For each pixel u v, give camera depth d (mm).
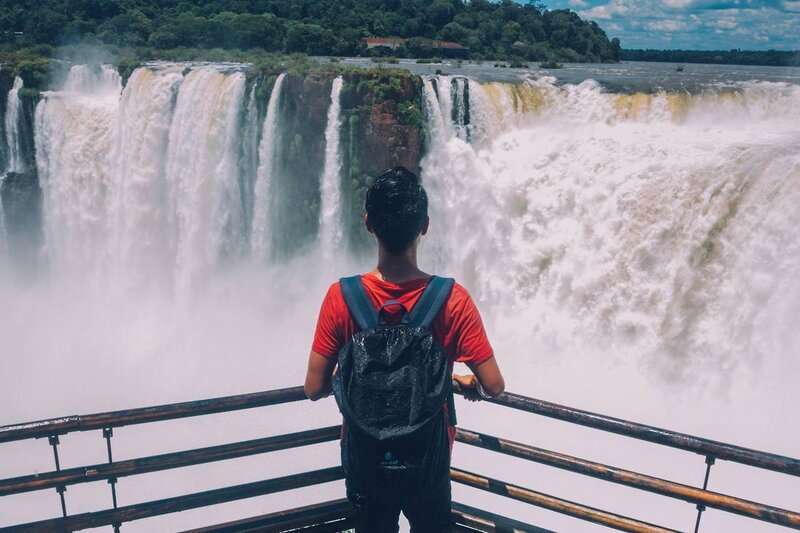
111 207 29266
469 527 3131
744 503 2801
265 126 24031
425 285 2512
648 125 20594
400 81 22266
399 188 2467
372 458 2385
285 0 79188
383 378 2328
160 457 3061
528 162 20297
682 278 16312
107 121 29375
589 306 18156
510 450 3047
